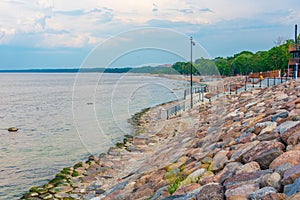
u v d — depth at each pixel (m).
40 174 11.38
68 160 12.58
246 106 13.81
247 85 31.70
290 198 3.22
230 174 4.89
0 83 110.94
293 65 36.59
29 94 56.41
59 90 68.38
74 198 8.66
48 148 15.11
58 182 9.98
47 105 37.72
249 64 68.06
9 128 21.11
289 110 8.12
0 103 41.00
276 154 4.71
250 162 4.86
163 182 6.02
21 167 12.31
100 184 8.87
